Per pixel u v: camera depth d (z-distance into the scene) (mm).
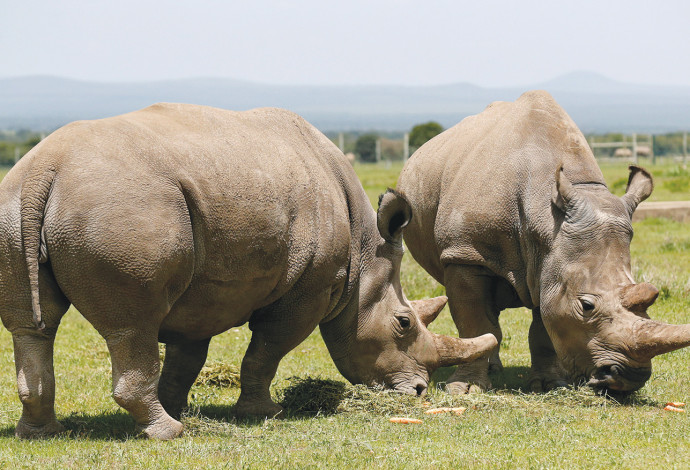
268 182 10055
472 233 12305
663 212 33812
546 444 9164
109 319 8961
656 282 19703
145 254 8828
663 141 104000
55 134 9078
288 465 8391
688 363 13938
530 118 12383
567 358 11156
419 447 9078
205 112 10250
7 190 8836
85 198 8672
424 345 11523
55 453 8719
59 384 12906
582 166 11758
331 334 11570
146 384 9227
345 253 10953
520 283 12094
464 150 13203
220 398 12227
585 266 10859
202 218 9406
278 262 10242
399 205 11266
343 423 10266
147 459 8445
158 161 9172
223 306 10070
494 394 11930
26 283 8828
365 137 115438
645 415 10516
